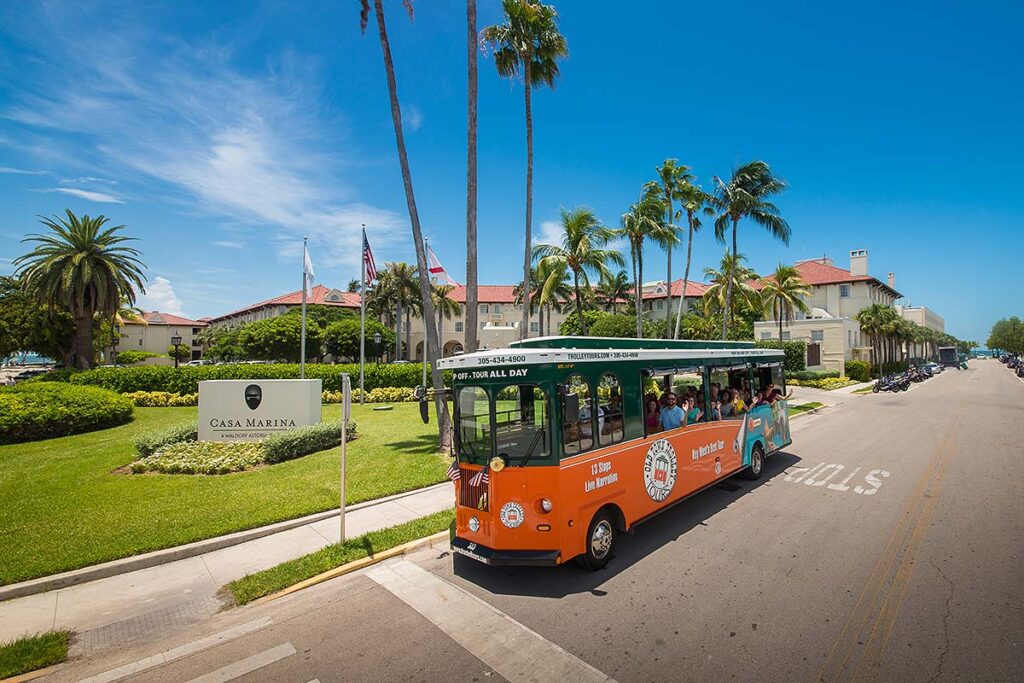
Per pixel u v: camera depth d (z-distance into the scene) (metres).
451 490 10.25
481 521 6.27
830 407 24.86
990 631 4.91
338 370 28.64
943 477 10.67
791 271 40.03
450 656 4.82
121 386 25.86
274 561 7.14
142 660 4.92
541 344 7.05
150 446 12.84
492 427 6.25
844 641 4.82
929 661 4.47
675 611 5.48
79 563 6.79
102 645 5.19
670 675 4.40
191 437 14.64
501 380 6.21
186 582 6.58
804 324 43.81
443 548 7.54
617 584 6.16
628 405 7.19
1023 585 5.82
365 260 24.52
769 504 9.09
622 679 4.38
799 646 4.76
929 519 8.09
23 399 15.99
